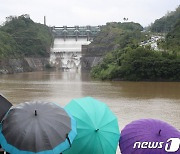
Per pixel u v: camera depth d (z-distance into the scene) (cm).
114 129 1352
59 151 1168
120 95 6203
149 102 5125
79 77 13600
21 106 1266
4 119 1236
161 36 19275
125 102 5106
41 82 10100
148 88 7869
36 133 1172
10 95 6025
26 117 1212
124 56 11375
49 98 5600
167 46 13325
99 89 7525
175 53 11250
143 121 1394
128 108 4434
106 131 1323
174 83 9569
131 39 17238
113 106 4619
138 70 10575
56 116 1233
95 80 11269
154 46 14575
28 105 1267
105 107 1402
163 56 10838
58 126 1205
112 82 10081
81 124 1320
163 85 8825
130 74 10769
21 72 19150
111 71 11231
